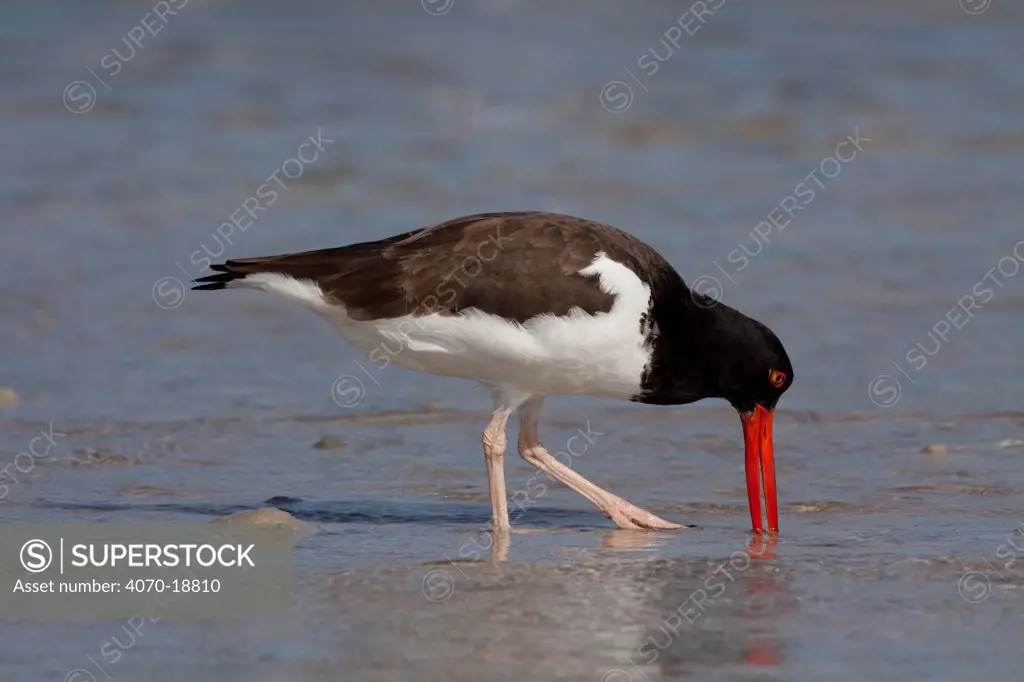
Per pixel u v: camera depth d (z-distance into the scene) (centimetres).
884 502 1171
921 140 2670
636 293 1102
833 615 883
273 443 1350
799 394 1498
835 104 2928
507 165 2498
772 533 1088
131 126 2722
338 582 952
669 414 1465
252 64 3241
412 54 3366
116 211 2205
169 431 1370
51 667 799
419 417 1447
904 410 1452
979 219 2205
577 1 3953
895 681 775
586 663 802
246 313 1806
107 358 1600
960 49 3378
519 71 3206
